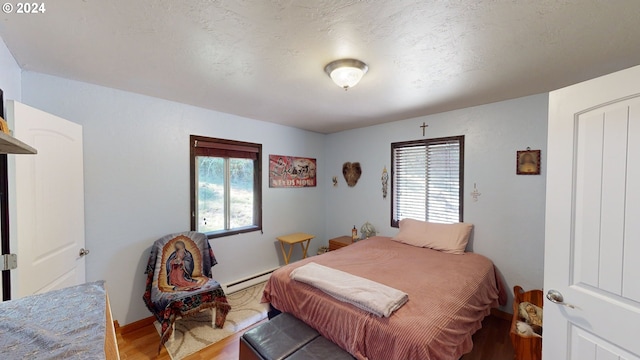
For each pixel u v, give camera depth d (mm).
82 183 1993
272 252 3596
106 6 1144
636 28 1289
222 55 1620
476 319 1793
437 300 1634
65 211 1797
